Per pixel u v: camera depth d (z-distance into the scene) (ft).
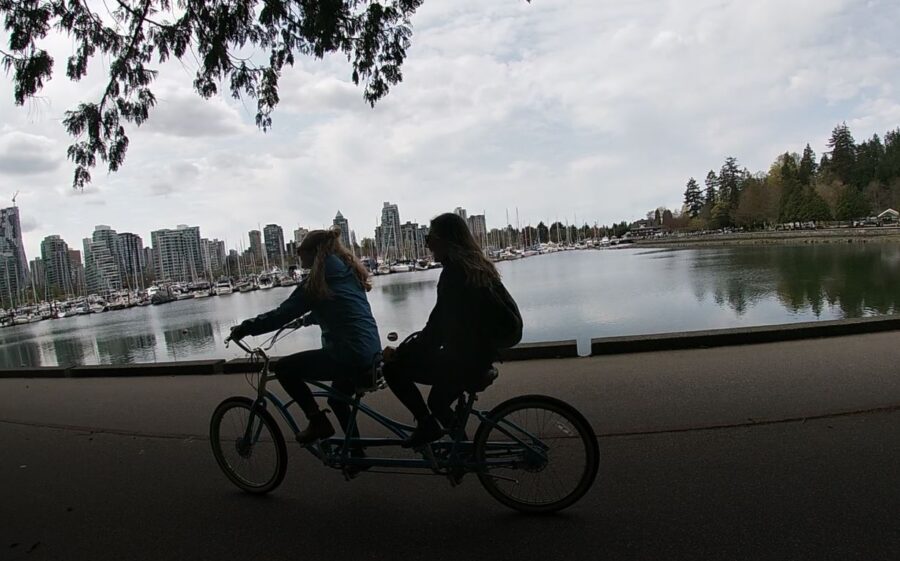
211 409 22.41
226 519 12.78
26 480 16.15
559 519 11.78
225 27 21.33
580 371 23.49
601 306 135.13
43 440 20.06
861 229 275.18
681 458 14.29
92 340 182.70
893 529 10.60
